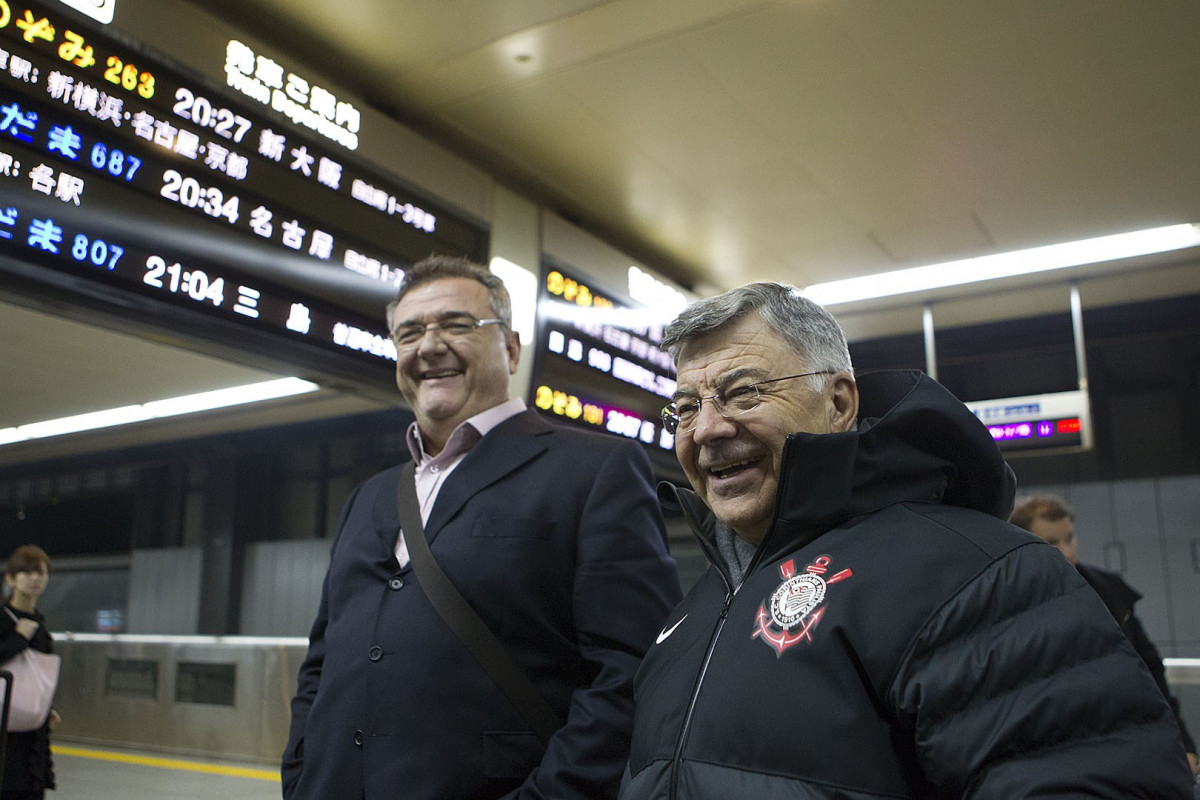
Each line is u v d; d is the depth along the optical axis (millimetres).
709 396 1340
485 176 4773
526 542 1828
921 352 8297
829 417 1353
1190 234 5879
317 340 3758
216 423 9148
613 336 5559
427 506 1990
